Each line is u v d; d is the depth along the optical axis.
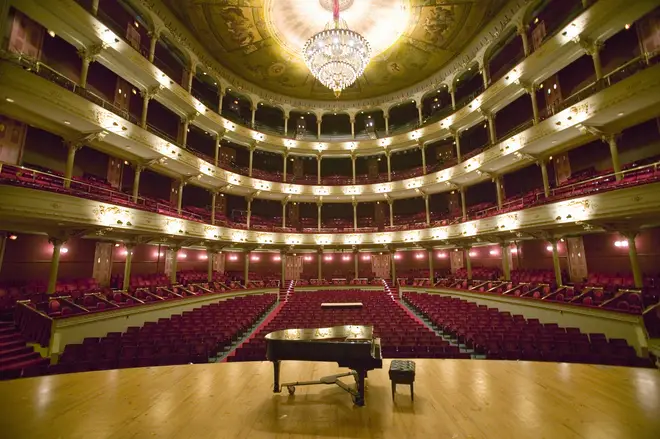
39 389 5.25
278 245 25.52
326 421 4.18
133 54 16.42
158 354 9.52
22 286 13.91
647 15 14.36
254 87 26.52
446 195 29.91
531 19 18.14
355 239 26.12
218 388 5.33
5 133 13.88
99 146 16.05
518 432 3.82
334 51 13.67
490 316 14.11
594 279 16.72
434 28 19.86
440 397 4.91
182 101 20.12
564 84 18.64
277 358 5.11
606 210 12.40
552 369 6.18
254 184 25.08
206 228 20.59
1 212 10.56
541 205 15.27
